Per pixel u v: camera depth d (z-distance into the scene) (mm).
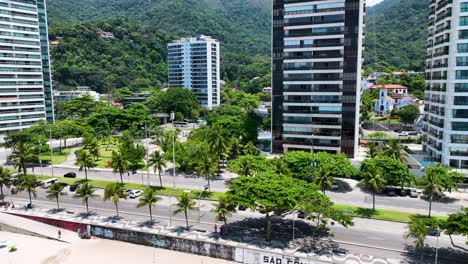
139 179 104625
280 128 124688
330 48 114062
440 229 57781
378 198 85750
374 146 103438
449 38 96438
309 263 55562
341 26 112125
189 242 63812
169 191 92812
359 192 90438
